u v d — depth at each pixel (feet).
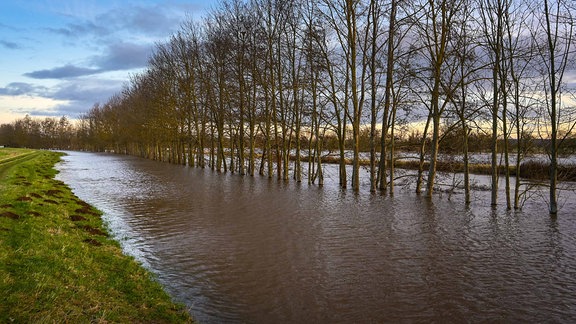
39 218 46.16
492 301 31.73
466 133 80.33
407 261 41.73
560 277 37.27
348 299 31.81
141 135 262.26
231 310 29.55
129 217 63.31
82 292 27.27
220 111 152.05
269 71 131.13
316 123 109.40
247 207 74.18
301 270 38.58
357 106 96.89
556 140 68.33
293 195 90.53
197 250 44.98
